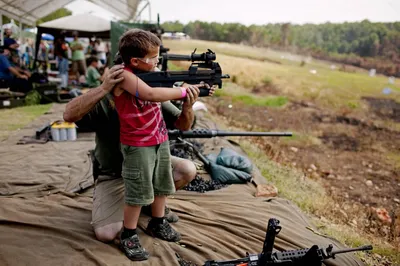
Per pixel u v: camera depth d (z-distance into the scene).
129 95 2.45
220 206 3.92
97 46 16.05
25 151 5.64
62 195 3.87
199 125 8.05
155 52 2.44
